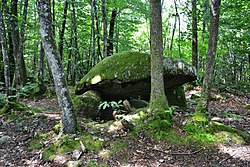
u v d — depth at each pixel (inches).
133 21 513.7
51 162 152.3
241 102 355.6
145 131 179.2
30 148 171.9
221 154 158.4
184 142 169.5
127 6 455.8
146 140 172.6
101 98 244.8
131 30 560.4
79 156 154.3
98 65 246.2
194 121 184.4
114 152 158.9
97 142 167.5
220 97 372.8
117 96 251.1
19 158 160.6
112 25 508.7
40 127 203.3
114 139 173.9
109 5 398.3
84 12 492.4
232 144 168.4
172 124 185.2
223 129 182.5
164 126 179.5
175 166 145.9
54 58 168.2
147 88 241.4
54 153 159.9
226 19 384.5
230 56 567.2
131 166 145.7
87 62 518.0
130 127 183.0
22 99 357.1
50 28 163.8
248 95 420.5
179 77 234.5
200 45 482.6
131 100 254.8
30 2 480.4
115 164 147.9
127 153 158.6
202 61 602.9
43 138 182.5
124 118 190.1
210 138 172.4
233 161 150.2
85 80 244.7
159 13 190.1
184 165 147.1
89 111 228.1
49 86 397.7
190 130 178.9
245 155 155.7
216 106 327.3
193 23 437.1
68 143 165.3
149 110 192.9
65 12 450.3
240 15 378.3
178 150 162.9
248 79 652.1
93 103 229.8
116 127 191.2
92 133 181.3
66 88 176.1
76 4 459.8
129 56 233.8
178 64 231.5
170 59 231.8
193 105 311.1
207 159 153.5
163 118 184.2
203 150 162.9
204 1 417.1
